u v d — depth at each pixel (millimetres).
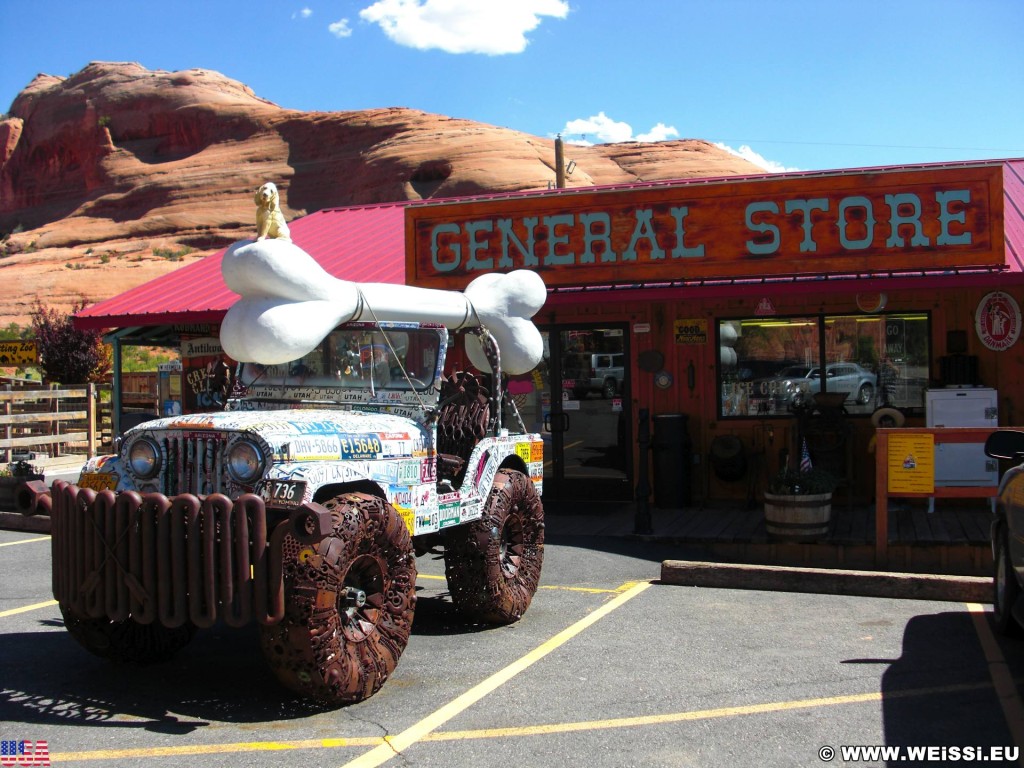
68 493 4891
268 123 128750
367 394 6066
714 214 10625
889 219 10141
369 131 120062
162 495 4590
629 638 6164
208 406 14742
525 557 6797
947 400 10312
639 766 4105
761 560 9000
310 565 4496
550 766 4105
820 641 6062
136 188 125938
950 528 9109
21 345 17375
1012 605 5941
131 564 4633
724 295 10383
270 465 4723
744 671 5430
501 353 7219
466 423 6660
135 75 142000
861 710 4781
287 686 4633
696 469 11547
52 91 145000
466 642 6102
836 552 8750
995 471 9961
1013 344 10555
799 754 4230
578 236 11023
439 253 11516
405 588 5109
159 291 14484
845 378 11125
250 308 5457
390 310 6047
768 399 11383
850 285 10047
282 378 6273
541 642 6086
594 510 11305
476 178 103688
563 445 12062
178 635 5715
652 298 10594
